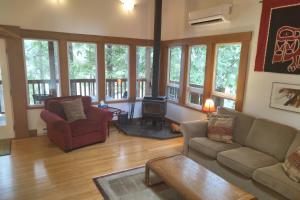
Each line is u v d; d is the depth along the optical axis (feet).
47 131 13.94
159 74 18.26
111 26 16.26
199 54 15.25
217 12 12.41
